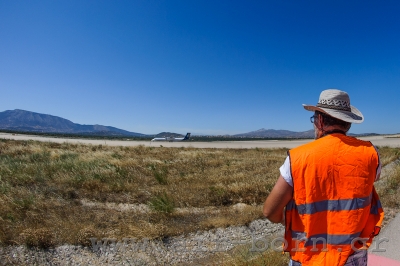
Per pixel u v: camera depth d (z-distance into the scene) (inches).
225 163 492.4
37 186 291.3
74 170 358.3
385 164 475.2
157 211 218.1
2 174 321.1
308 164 59.4
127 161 451.8
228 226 199.5
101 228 190.1
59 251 160.7
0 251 155.8
